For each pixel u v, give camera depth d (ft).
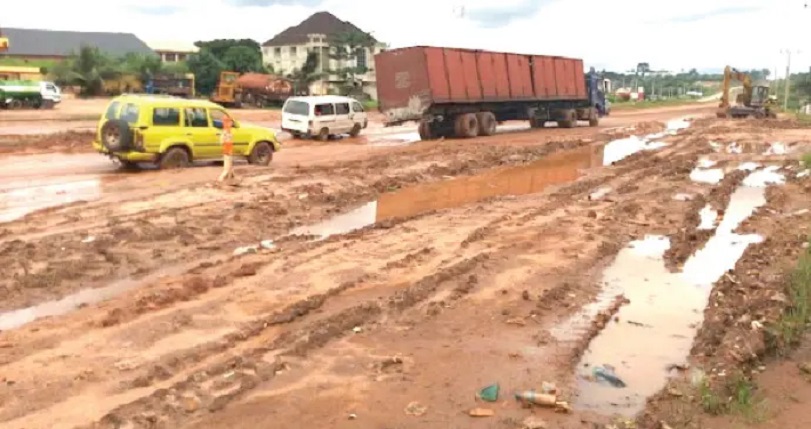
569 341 22.99
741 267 31.83
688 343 23.20
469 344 22.41
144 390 18.66
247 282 28.55
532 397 18.28
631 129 120.67
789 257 33.27
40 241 33.73
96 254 32.35
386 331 23.35
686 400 18.63
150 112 57.57
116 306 25.31
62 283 28.32
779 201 49.01
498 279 29.66
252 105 185.16
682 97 422.41
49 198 45.55
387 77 100.01
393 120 100.27
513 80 113.80
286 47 296.30
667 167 66.85
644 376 20.52
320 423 17.06
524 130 123.13
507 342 22.70
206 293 27.07
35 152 74.02
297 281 28.73
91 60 208.85
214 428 16.71
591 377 20.33
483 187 56.54
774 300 26.30
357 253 33.47
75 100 181.06
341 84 251.80
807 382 20.04
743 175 61.57
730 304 26.61
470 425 17.07
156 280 29.14
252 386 18.92
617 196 50.85
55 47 290.56
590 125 138.31
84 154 73.31
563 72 127.13
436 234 37.88
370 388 19.03
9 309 25.35
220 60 245.04
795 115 184.24
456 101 101.24
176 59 330.75
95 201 44.32
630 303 27.22
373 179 56.95
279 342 21.99
